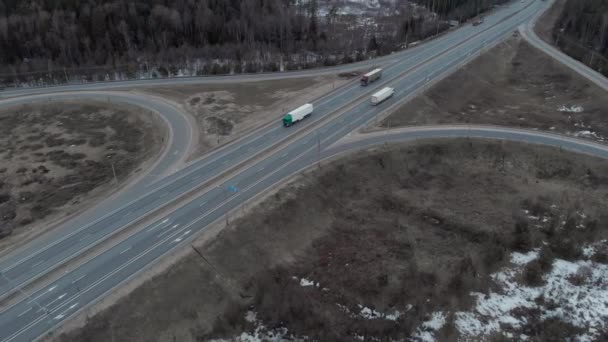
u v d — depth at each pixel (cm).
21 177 7906
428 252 6300
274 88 11475
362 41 15100
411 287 5659
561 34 14962
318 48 14412
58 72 12462
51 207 6944
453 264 6062
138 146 8994
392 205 7250
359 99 10506
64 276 5297
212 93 11175
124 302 4956
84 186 7550
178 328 4909
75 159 8544
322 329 4991
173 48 13588
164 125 9438
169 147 8488
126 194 6994
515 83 12369
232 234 6025
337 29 16712
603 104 10075
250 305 5312
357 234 6644
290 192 6931
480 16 18562
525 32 15850
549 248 6356
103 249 5750
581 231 6612
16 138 9475
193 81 12131
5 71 12319
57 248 5794
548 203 7231
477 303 5534
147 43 13662
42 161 8481
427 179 7944
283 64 13238
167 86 11812
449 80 11581
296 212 6700
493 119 9975
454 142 8725
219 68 12600
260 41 14625
